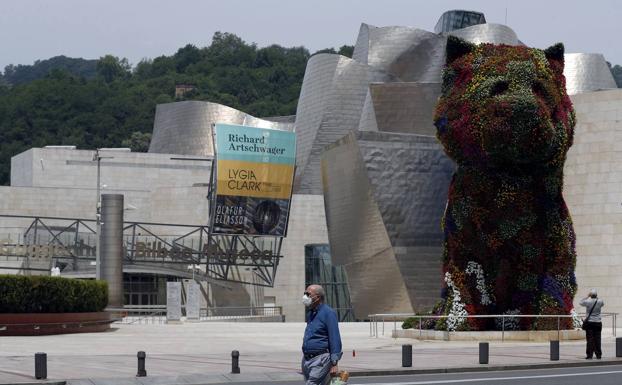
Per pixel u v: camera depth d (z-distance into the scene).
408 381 27.33
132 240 84.94
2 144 192.88
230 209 79.88
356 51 99.38
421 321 44.00
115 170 104.19
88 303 50.34
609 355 35.66
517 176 41.09
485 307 42.12
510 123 38.66
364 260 69.00
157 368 30.75
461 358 34.03
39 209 94.75
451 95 41.25
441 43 92.81
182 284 87.69
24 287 46.00
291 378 28.39
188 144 116.25
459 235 42.09
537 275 41.78
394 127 78.56
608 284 61.50
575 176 62.88
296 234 91.00
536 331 41.41
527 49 41.41
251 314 88.94
